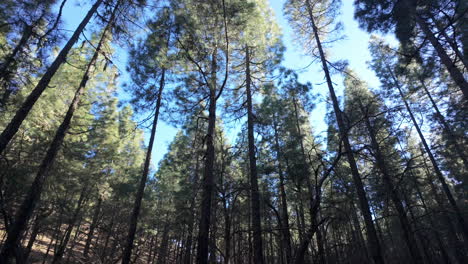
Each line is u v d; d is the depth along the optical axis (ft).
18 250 24.14
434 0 28.91
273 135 51.06
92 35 39.75
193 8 33.53
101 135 62.59
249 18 33.86
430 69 38.81
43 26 28.58
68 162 49.29
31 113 37.29
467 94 29.35
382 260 29.91
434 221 63.52
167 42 32.45
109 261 44.55
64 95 46.34
